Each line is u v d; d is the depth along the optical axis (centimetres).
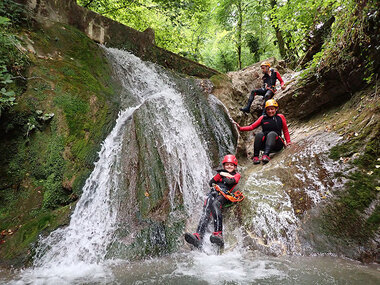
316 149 375
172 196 360
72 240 285
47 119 368
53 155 355
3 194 317
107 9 1009
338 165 325
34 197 326
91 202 341
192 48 1454
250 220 315
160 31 1192
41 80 400
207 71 870
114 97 512
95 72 539
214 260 258
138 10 1074
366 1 365
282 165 388
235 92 738
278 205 320
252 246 282
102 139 421
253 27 1319
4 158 329
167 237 297
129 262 257
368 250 241
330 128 418
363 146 324
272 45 1362
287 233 284
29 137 351
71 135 384
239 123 680
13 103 320
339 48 443
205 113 577
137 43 795
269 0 1161
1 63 354
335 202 290
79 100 425
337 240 261
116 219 317
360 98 416
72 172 359
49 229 296
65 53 514
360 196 280
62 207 330
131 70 658
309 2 666
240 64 1468
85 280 219
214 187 356
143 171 369
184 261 257
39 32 493
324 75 490
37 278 228
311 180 331
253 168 448
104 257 264
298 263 239
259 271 225
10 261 259
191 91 644
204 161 474
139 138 406
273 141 448
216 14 1358
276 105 463
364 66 404
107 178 365
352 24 404
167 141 425
